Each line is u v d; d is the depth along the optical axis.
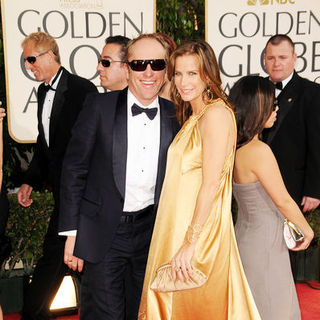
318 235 4.30
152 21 4.47
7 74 4.31
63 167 2.51
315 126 3.67
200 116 2.26
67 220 2.47
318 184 3.67
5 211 2.96
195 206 2.22
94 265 2.52
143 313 2.46
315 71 4.70
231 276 2.41
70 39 4.36
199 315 2.41
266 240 2.47
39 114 3.48
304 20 4.64
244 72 4.67
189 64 2.22
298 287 4.30
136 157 2.49
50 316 3.45
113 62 3.33
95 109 2.46
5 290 3.78
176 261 2.24
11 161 4.92
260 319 2.43
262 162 2.38
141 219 2.55
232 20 4.59
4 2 4.21
